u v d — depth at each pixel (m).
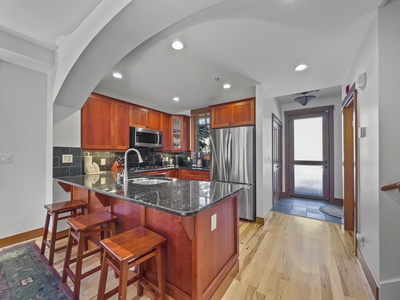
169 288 1.37
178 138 4.73
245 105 3.32
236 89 3.19
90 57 1.84
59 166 2.50
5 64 2.22
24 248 2.16
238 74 2.57
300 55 2.08
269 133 3.47
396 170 1.40
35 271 1.76
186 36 1.76
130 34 1.55
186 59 2.18
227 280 1.59
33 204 2.42
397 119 1.40
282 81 2.82
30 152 2.41
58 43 2.14
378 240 1.44
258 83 2.91
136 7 1.28
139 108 3.87
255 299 1.46
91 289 1.55
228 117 3.50
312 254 2.08
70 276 1.49
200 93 3.39
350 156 2.68
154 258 1.46
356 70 2.03
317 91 3.73
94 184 1.94
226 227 1.64
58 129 2.49
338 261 1.94
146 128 3.94
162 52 2.04
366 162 1.72
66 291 1.52
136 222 1.64
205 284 1.32
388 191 1.42
